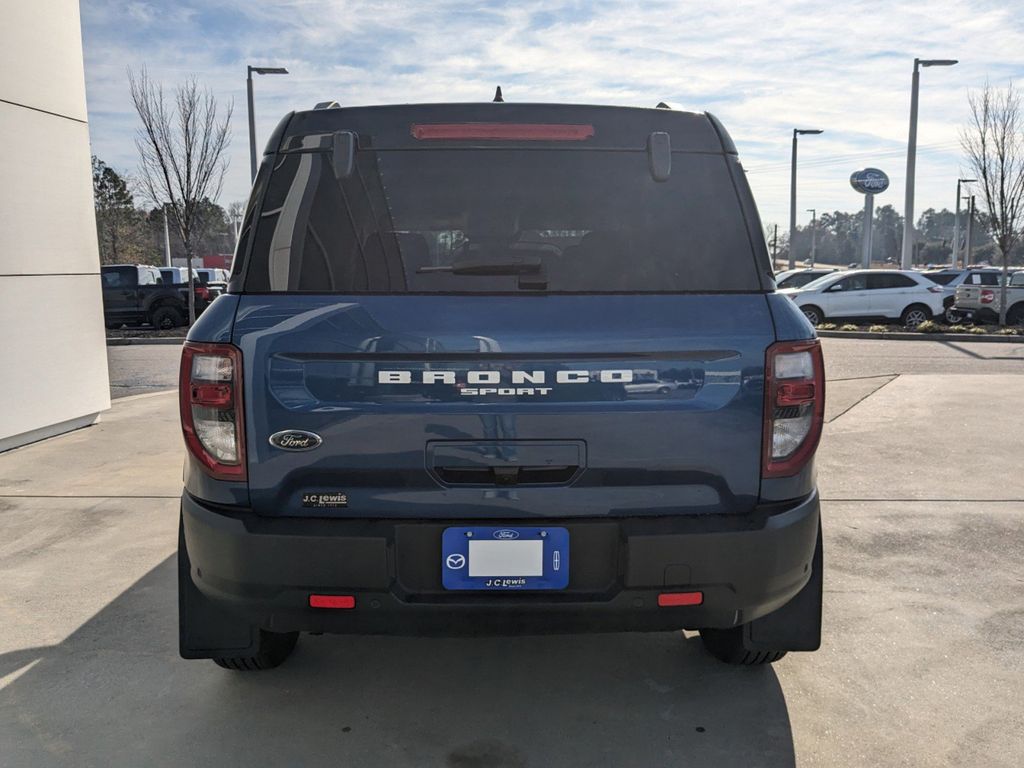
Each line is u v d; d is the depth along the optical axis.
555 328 2.26
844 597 3.83
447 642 3.41
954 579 4.04
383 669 3.19
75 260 7.51
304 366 2.26
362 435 2.26
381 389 2.25
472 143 2.50
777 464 2.34
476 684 3.07
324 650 3.35
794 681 3.08
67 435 7.41
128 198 42.84
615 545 2.30
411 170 2.47
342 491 2.29
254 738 2.73
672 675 3.13
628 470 2.29
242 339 2.27
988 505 5.22
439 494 2.28
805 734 2.74
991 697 2.96
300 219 2.42
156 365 13.74
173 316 21.33
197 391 2.30
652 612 2.32
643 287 2.38
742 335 2.30
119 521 4.92
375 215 2.42
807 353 2.34
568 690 3.03
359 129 2.51
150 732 2.76
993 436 7.23
